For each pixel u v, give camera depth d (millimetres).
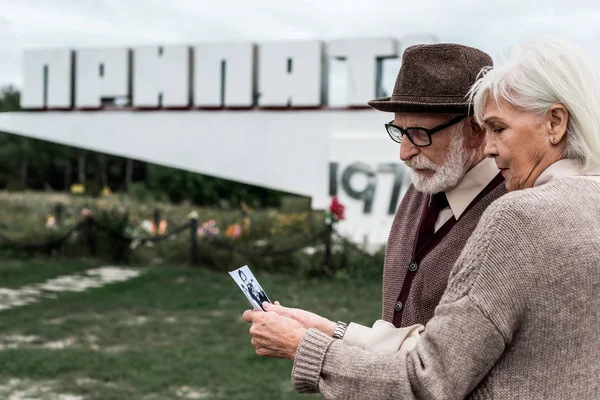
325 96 13344
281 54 13234
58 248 12109
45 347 6465
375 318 7879
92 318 7695
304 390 1638
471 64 1885
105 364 5855
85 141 14500
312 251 11227
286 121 13234
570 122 1473
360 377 1521
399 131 1957
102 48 14508
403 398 1463
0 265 11102
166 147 14031
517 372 1409
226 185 24891
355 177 12391
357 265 10570
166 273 10609
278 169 13305
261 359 6109
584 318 1369
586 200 1431
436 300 1913
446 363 1417
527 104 1474
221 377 5598
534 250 1380
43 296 8922
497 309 1388
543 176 1504
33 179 36562
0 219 14695
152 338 6852
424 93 1873
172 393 5199
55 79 14695
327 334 1771
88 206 15398
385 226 12180
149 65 14094
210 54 13688
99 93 14539
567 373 1376
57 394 5141
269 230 12242
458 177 1907
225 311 8211
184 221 14289
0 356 6020
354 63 12797
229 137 13625
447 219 1996
